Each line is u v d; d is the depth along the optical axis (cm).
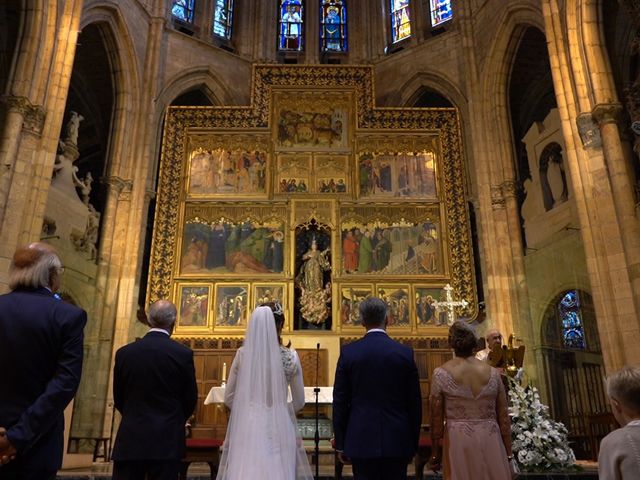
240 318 1852
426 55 2481
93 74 2384
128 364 513
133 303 1911
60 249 1750
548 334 1944
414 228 1988
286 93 2164
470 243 1934
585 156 1485
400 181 2053
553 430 952
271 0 2778
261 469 489
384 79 2597
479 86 2216
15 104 1449
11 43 1817
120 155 2044
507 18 2081
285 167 2067
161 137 2255
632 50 1333
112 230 1967
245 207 2006
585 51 1540
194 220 1981
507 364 977
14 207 1404
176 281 1889
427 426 1738
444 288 1856
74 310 371
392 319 1862
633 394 331
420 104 2652
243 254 1944
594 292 1393
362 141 2100
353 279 1908
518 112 2497
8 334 351
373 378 505
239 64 2575
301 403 560
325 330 1884
